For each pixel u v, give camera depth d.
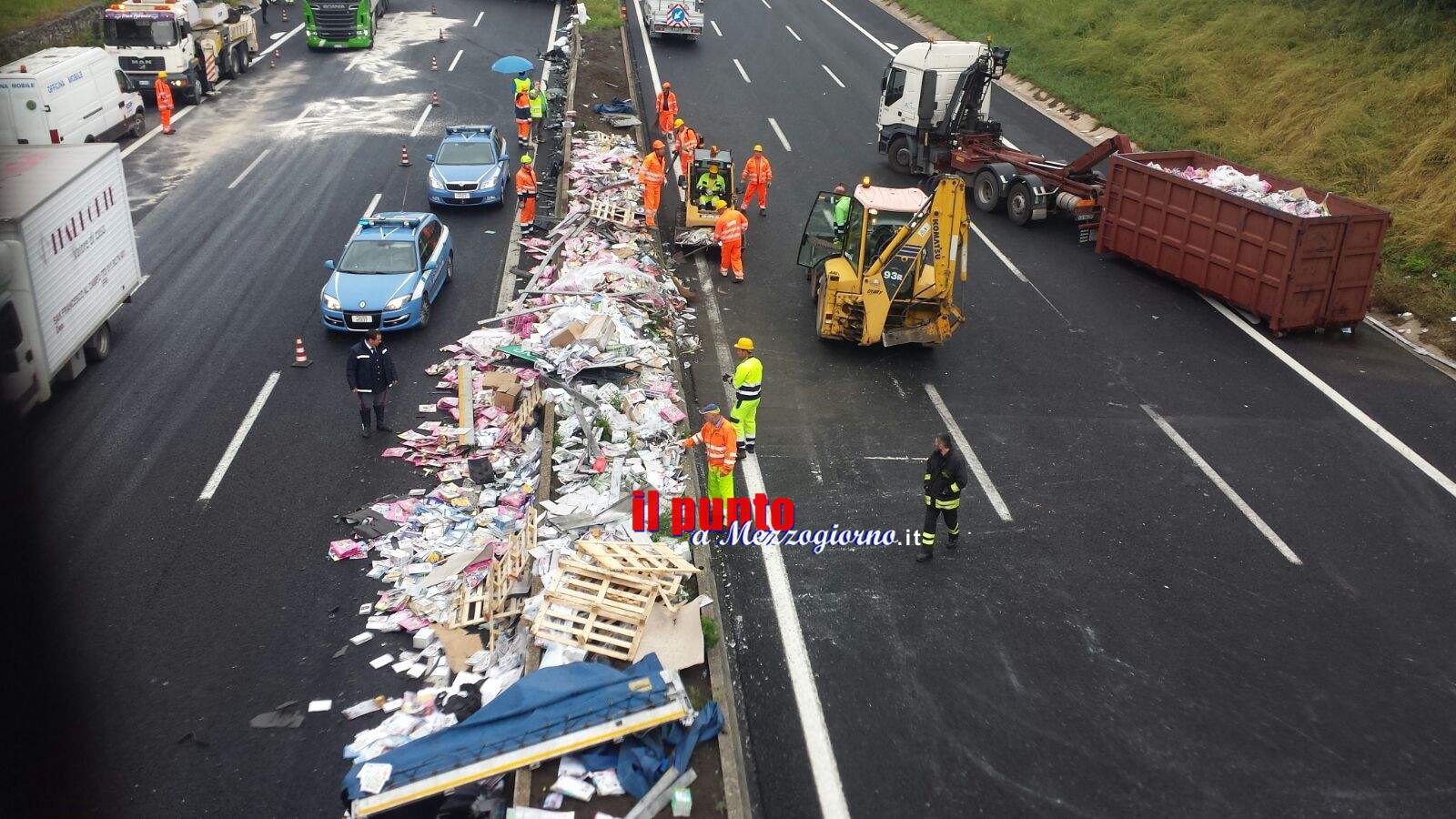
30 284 14.50
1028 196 23.91
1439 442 15.42
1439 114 24.95
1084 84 34.31
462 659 10.53
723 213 21.19
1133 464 14.59
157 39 30.62
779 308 19.55
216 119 30.62
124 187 17.83
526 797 8.61
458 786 8.82
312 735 9.75
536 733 8.97
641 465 13.69
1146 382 17.06
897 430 15.37
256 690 10.26
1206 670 10.79
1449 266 20.86
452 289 20.00
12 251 14.19
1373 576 12.34
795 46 40.06
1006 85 36.22
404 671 10.52
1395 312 20.02
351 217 23.52
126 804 8.94
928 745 9.76
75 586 11.54
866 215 17.12
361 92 33.62
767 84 34.88
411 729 9.66
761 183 23.80
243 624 11.12
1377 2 31.12
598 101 31.92
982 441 15.09
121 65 30.58
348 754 9.48
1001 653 10.95
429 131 29.91
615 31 41.00
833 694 10.34
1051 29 39.50
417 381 16.47
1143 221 21.09
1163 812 9.10
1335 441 15.38
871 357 17.73
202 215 23.44
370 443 14.71
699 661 10.17
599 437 14.25
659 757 9.02
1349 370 17.75
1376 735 10.01
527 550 11.66
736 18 44.28
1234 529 13.17
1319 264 18.25
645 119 30.91
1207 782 9.42
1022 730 9.97
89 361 16.78
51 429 14.77
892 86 26.95
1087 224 22.88
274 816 8.89
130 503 13.10
